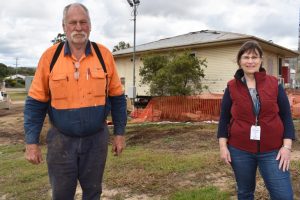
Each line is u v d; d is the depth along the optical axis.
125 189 5.72
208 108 15.66
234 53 19.20
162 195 5.39
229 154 3.57
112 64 3.59
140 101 21.52
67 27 3.33
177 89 17.88
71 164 3.47
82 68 3.37
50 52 3.40
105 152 3.61
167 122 15.12
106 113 3.59
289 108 3.46
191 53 21.05
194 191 5.32
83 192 3.71
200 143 9.65
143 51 23.06
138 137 11.45
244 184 3.57
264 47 20.94
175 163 6.91
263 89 3.40
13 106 30.83
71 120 3.37
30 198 5.71
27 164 8.05
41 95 3.42
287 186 3.33
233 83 3.54
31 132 3.45
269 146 3.38
